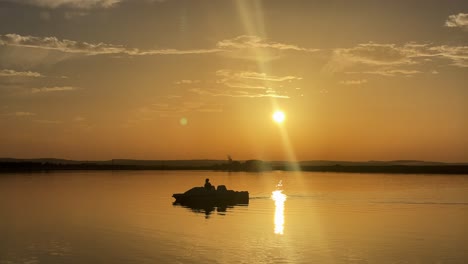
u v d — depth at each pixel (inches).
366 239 1541.6
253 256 1290.6
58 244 1454.2
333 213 2228.1
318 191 3752.5
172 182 5088.6
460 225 1850.4
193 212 2244.1
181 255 1305.4
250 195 3309.5
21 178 5885.8
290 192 3622.0
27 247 1412.4
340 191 3764.8
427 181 5634.8
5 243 1471.5
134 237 1563.7
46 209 2351.1
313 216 2105.1
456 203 2723.9
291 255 1309.1
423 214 2201.0
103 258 1275.8
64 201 2755.9
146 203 2647.6
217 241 1493.6
